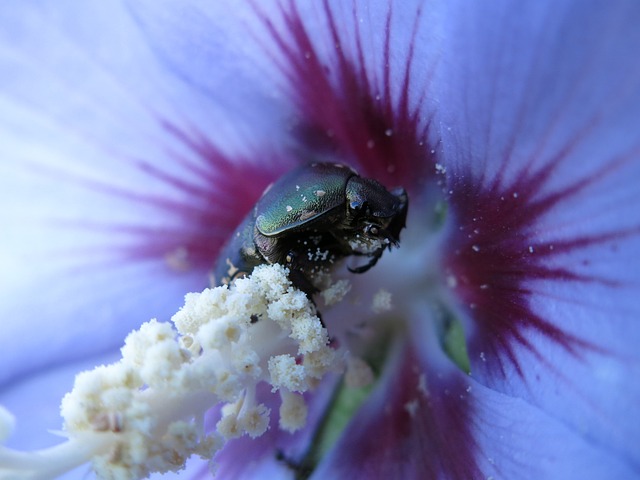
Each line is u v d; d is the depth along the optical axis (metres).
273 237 0.08
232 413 0.09
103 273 0.11
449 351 0.10
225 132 0.10
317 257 0.09
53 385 0.10
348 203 0.08
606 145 0.07
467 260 0.09
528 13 0.07
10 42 0.10
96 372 0.08
